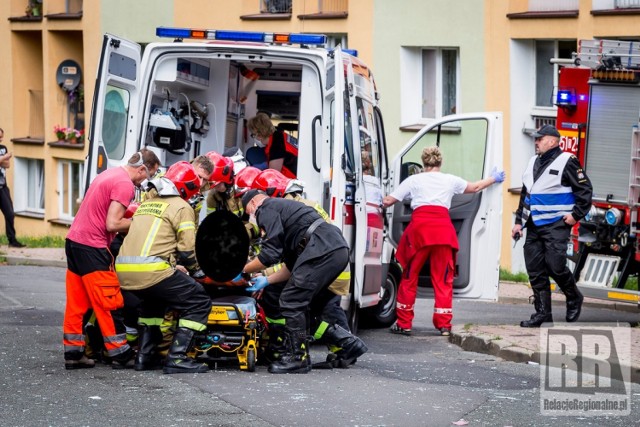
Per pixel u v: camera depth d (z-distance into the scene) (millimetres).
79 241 10266
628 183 14656
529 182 13703
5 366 10586
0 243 27656
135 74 12266
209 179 10789
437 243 13242
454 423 8547
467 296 13727
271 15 26719
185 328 10234
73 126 32625
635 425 8648
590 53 15039
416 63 24484
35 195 34344
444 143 14453
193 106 13406
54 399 9141
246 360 10453
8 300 15766
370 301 13039
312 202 10883
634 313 16047
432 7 23688
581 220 14781
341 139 11641
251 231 10953
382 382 10125
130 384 9742
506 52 22469
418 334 13797
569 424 8609
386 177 14359
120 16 30109
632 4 20609
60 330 13031
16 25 33750
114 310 10531
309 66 12016
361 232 12266
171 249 10188
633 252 14406
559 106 15336
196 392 9414
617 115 14891
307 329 10797
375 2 24672
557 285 14414
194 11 28344
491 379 10445
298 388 9680
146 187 10891
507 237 22312
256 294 10805
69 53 33031
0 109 34531
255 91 14508
